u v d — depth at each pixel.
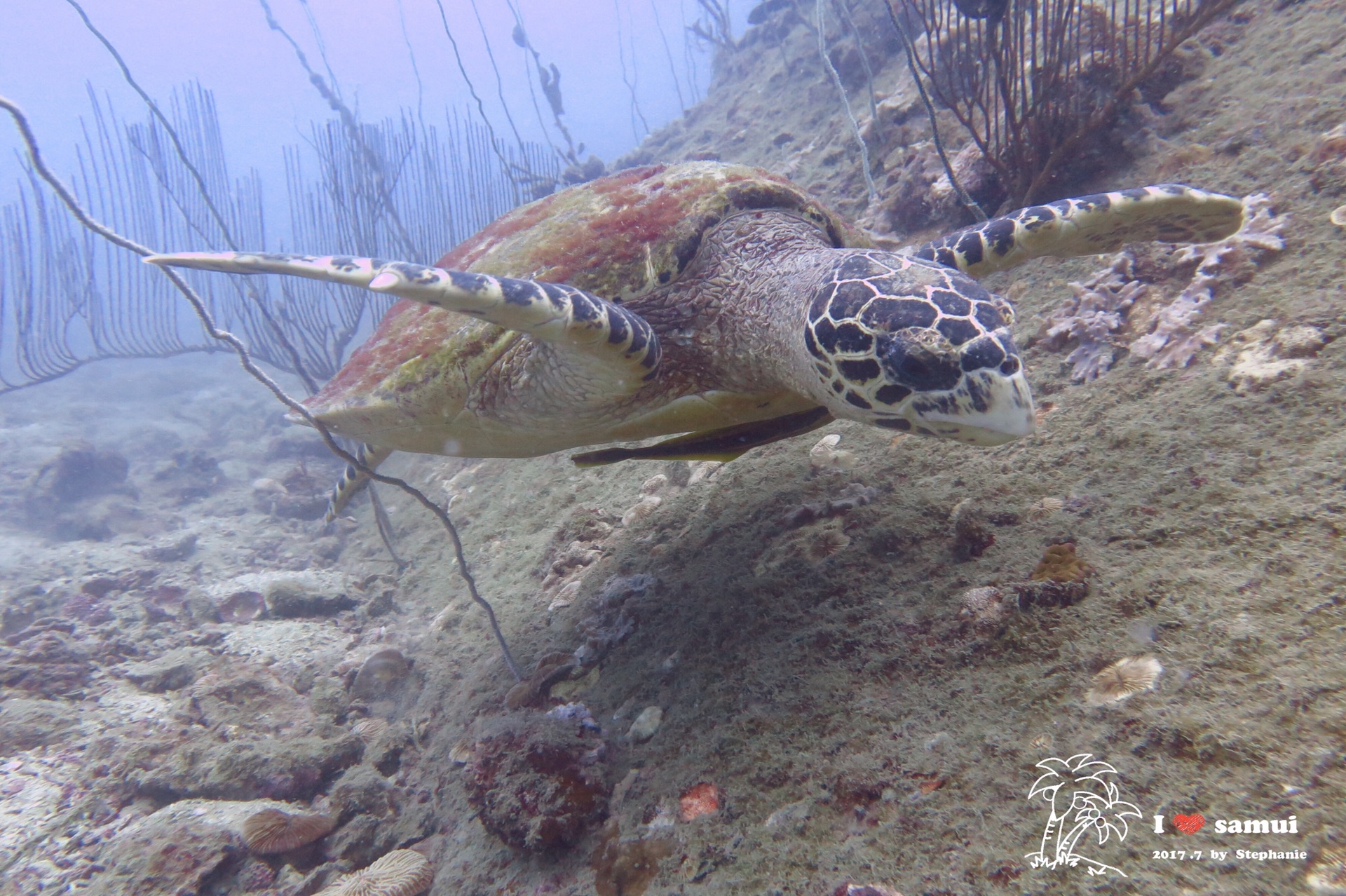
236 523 1.73
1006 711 0.45
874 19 1.90
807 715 0.51
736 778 0.50
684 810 0.51
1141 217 0.61
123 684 0.89
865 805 0.45
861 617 0.55
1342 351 0.51
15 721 0.78
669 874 0.48
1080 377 0.64
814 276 0.57
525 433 0.68
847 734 0.48
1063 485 0.56
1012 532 0.54
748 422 0.69
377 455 0.99
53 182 0.48
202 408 3.14
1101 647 0.45
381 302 2.41
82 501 1.99
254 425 2.79
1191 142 0.80
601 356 0.55
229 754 0.72
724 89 3.04
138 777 0.72
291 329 2.25
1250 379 0.53
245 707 0.83
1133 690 0.42
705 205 0.66
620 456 0.69
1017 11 0.87
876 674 0.51
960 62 0.92
